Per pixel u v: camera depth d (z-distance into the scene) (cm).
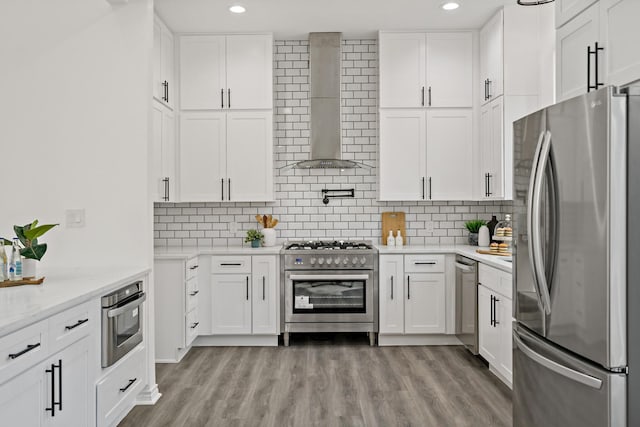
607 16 221
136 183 310
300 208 496
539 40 410
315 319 440
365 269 440
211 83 464
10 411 164
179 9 408
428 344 445
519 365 233
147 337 310
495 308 342
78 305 215
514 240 238
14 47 306
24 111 307
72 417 209
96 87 310
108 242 310
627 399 167
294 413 295
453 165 466
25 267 243
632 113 165
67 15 309
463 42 466
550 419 204
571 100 184
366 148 495
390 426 277
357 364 389
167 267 399
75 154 310
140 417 290
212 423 282
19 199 307
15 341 166
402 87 466
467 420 285
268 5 404
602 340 169
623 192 165
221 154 465
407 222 493
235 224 493
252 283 438
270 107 462
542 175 196
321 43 470
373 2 400
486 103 446
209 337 446
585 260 177
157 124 412
